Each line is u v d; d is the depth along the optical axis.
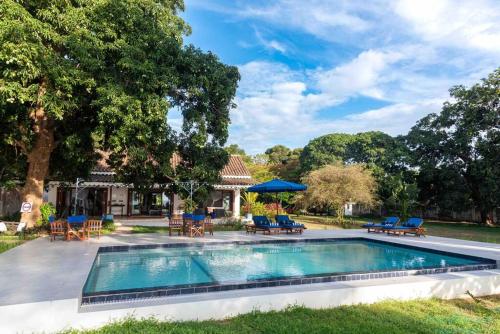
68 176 19.39
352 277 8.40
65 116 14.63
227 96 15.79
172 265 10.69
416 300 7.54
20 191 22.08
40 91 12.01
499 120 28.84
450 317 6.27
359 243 16.14
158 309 5.91
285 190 19.12
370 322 5.86
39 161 15.48
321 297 6.95
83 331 5.30
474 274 8.98
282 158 60.56
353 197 24.27
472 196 32.78
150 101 12.67
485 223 31.75
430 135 33.50
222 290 7.18
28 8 11.81
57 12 11.80
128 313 5.73
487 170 28.58
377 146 38.91
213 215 25.14
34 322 5.32
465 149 31.17
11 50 10.05
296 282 7.82
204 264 10.95
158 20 14.92
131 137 13.25
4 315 5.18
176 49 14.34
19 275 7.35
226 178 28.27
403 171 35.56
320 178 25.92
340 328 5.45
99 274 9.36
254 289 7.29
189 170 17.23
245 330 5.35
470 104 29.64
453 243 14.88
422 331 5.47
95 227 13.72
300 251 13.88
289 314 6.25
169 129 15.39
